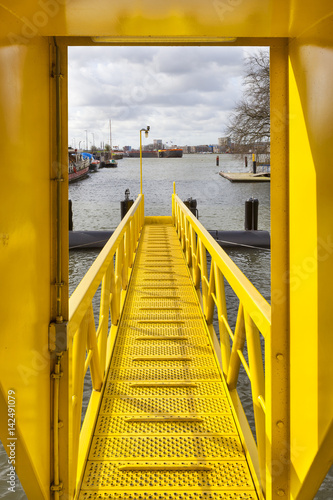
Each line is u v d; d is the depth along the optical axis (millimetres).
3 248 1452
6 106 1474
